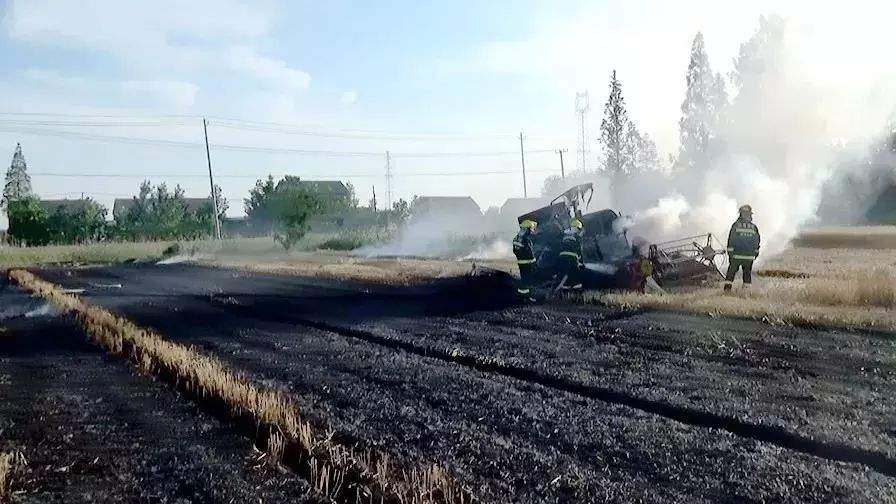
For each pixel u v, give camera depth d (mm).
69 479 6441
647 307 14328
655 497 5449
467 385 8984
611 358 10031
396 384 9195
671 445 6535
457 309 15594
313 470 6238
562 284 16703
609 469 6031
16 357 12164
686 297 14969
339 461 6512
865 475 5703
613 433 6926
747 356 9766
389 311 15867
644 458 6242
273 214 45875
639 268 16375
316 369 10297
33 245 62156
